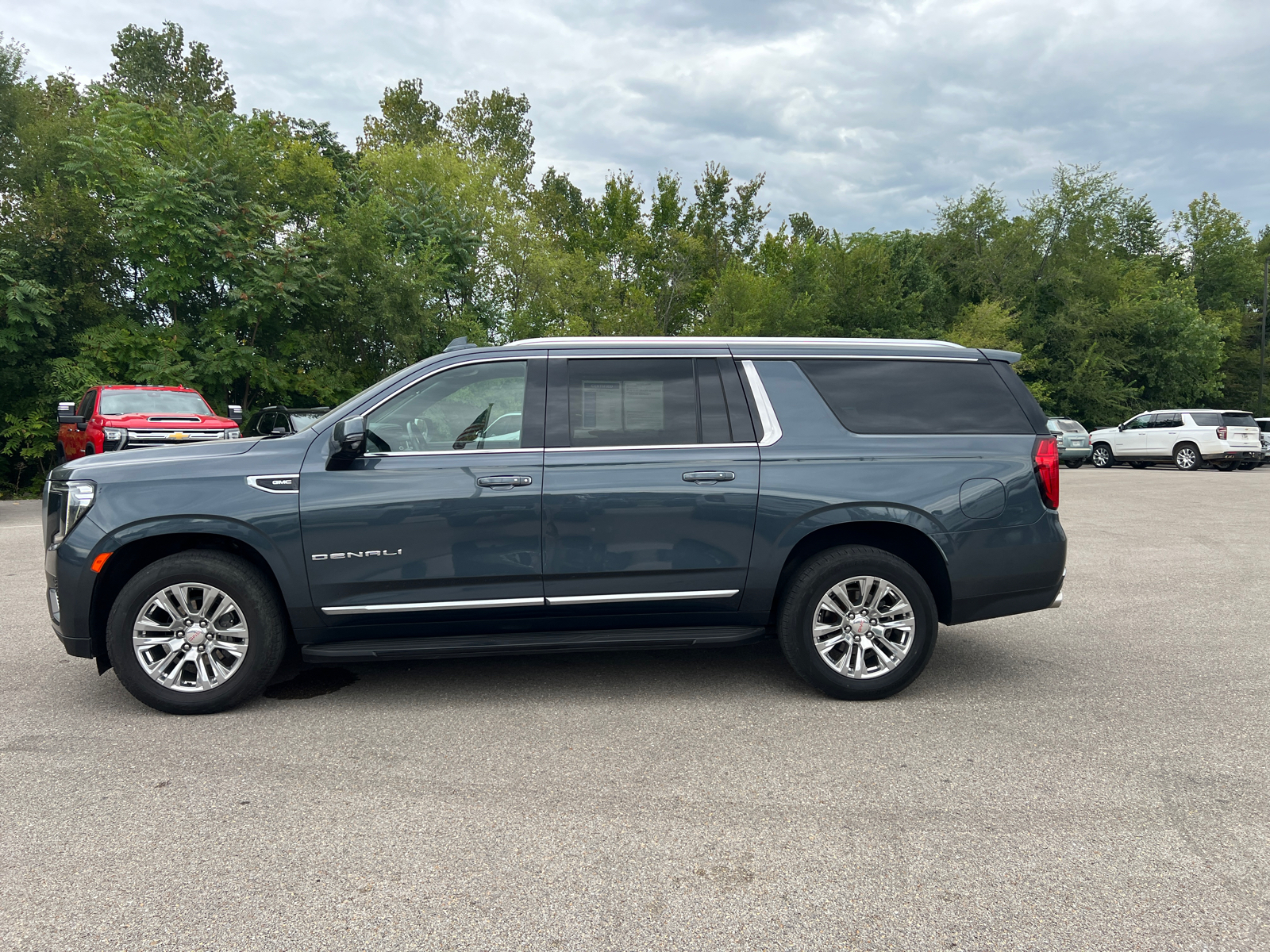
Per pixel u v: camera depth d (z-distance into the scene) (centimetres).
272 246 2181
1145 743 380
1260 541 1023
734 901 250
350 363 2481
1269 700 444
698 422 443
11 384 1977
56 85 2906
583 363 446
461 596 424
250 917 240
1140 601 693
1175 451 2623
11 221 2097
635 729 400
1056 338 3975
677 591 434
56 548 415
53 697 448
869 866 271
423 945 227
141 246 1973
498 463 426
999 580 446
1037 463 453
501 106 5409
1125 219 4297
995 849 282
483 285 3281
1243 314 5269
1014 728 401
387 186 3278
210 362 2042
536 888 257
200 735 392
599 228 3962
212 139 2328
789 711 427
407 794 326
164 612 423
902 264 4162
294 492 415
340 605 418
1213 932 233
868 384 459
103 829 296
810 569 436
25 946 226
